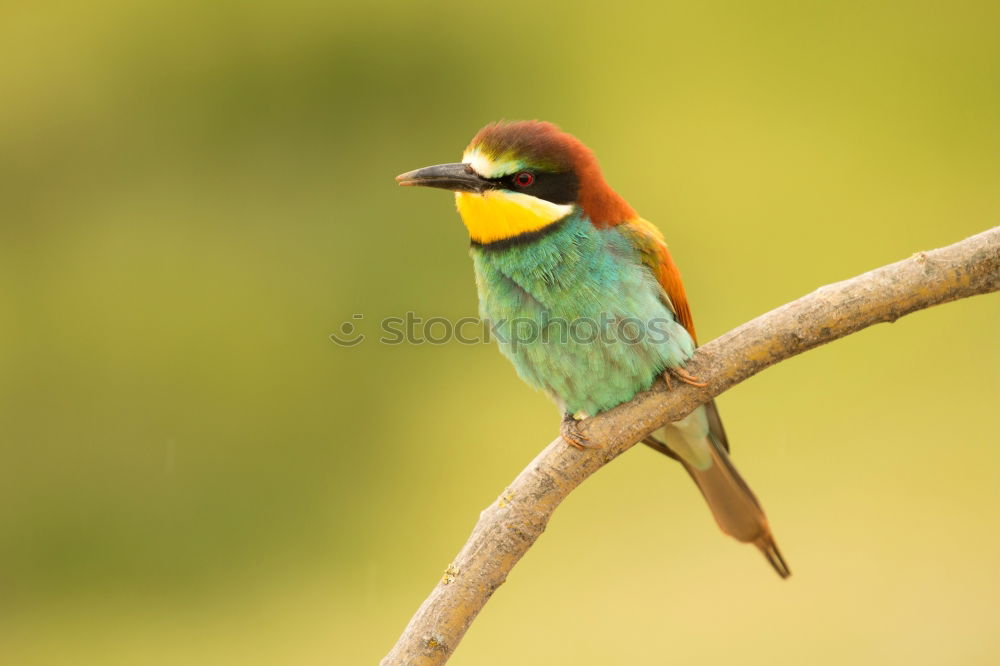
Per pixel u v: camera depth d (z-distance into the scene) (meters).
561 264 6.31
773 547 7.06
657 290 6.41
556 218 6.32
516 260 6.38
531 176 6.32
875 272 5.10
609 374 6.30
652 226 6.76
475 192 6.38
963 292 5.00
